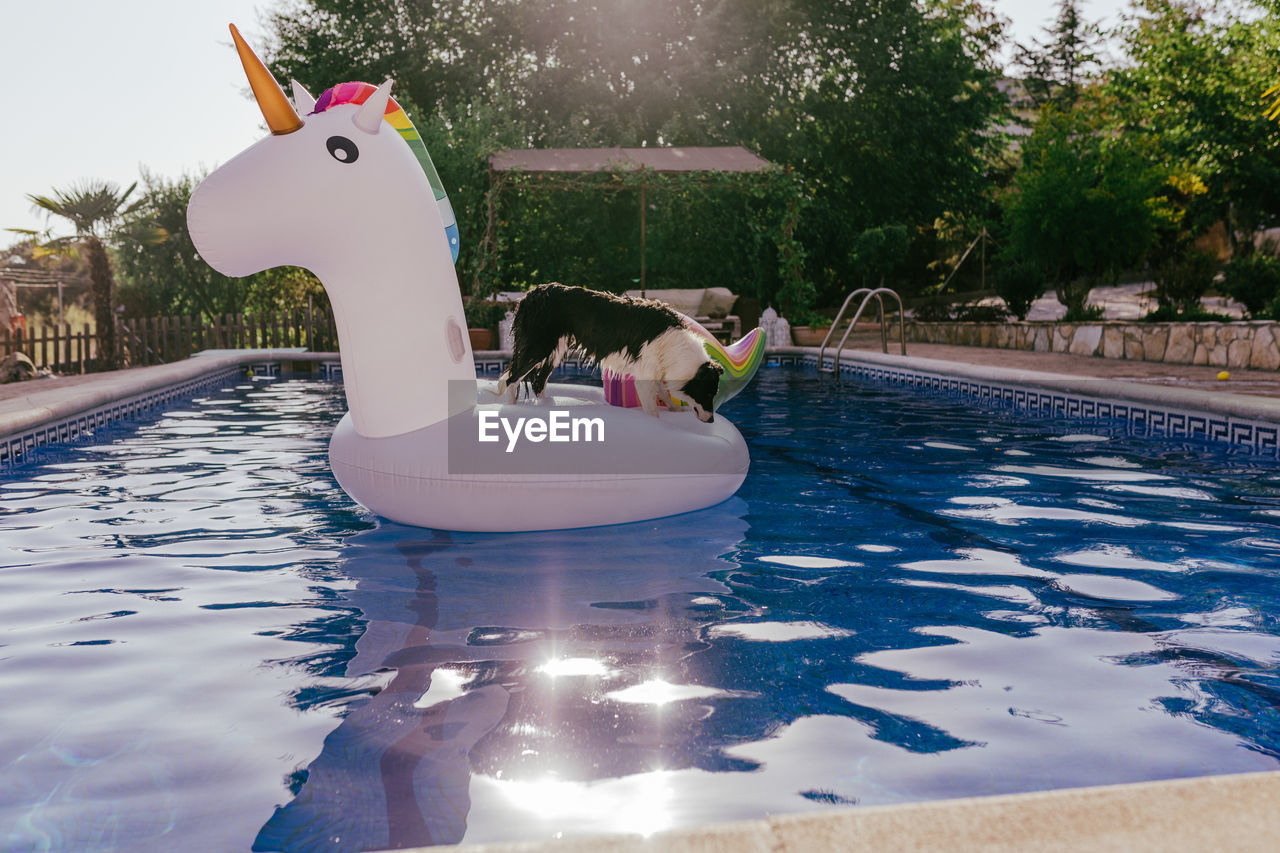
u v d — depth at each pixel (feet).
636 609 10.17
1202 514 14.94
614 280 68.54
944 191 86.07
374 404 13.33
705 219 67.87
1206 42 62.85
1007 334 51.37
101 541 13.38
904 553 12.60
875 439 23.48
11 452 20.85
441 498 13.29
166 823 5.76
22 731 7.15
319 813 5.86
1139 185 50.21
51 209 82.17
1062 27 107.96
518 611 10.10
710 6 79.56
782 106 80.07
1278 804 4.03
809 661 8.56
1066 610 10.10
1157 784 4.22
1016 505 15.69
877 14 81.10
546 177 59.26
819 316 60.95
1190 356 38.17
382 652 8.84
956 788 6.14
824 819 3.95
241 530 14.03
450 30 81.46
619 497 13.91
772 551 12.70
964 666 8.43
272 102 12.25
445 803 5.97
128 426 26.76
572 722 7.22
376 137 13.01
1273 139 59.82
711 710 7.45
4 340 59.82
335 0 79.05
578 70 79.97
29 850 5.45
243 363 46.50
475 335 52.01
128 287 91.25
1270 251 59.06
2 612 10.20
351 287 12.92
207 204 11.97
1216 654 8.73
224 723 7.26
